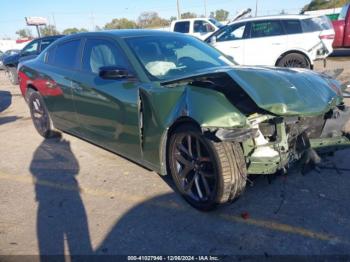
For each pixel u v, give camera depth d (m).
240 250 2.55
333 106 3.07
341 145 3.22
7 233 2.96
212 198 2.88
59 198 3.54
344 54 14.87
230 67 3.60
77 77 4.23
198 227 2.86
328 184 3.37
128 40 3.80
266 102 2.67
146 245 2.69
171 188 3.54
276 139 2.85
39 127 5.64
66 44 4.75
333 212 2.91
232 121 2.62
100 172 4.09
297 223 2.80
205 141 2.79
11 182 4.01
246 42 9.65
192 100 2.83
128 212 3.16
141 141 3.40
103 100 3.76
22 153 5.00
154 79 3.35
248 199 3.19
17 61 12.60
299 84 2.98
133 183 3.72
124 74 3.35
